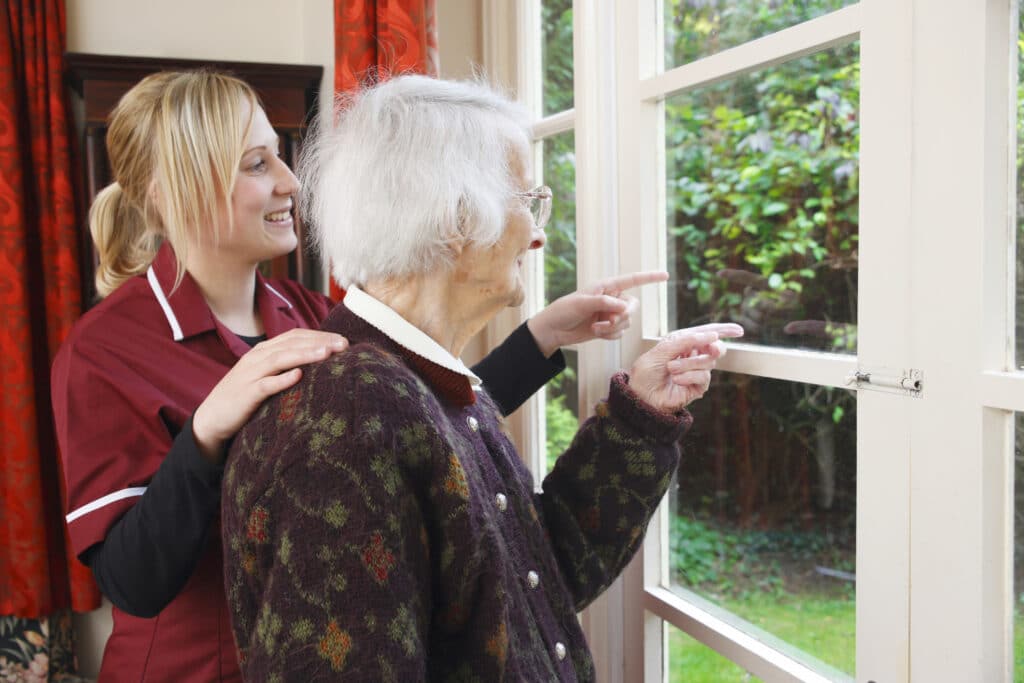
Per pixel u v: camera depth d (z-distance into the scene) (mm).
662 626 1416
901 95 903
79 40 2475
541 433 1825
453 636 776
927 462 897
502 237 882
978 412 838
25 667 2361
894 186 919
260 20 2633
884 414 948
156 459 1090
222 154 1209
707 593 1298
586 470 1079
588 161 1446
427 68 1627
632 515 1080
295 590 666
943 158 860
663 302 1376
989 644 852
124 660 1127
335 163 873
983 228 823
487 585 759
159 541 935
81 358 1123
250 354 839
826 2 1010
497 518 850
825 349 1049
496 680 760
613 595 1469
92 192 2305
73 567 2385
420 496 738
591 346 1452
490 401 1038
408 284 848
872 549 972
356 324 841
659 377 1075
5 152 2285
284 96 2400
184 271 1230
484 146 849
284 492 690
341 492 677
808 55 1044
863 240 963
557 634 891
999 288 830
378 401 714
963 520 858
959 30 835
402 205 815
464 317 894
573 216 1646
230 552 745
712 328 1091
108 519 1032
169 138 1201
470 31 1987
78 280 2377
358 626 657
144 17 2535
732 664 1233
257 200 1256
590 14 1427
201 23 2584
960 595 867
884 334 940
